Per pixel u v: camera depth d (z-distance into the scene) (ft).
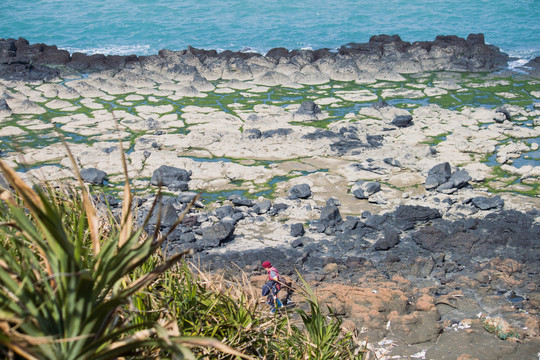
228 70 95.35
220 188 53.72
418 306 32.32
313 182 54.75
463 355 27.50
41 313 9.31
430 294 34.37
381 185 53.67
